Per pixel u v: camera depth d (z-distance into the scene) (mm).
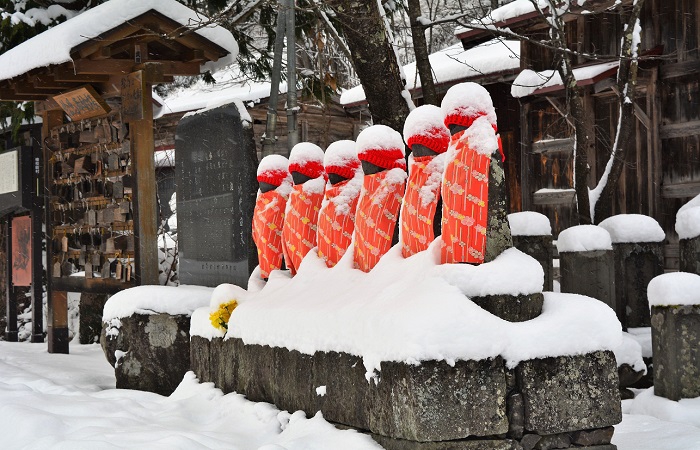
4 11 15602
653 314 7387
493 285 4996
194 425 6578
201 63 10711
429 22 9844
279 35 10258
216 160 9258
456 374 4715
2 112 16875
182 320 8672
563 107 12648
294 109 10172
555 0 10555
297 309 6188
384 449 4957
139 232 10312
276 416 6141
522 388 4844
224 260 9148
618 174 10391
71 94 11305
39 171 14734
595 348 5016
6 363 10875
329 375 5594
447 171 5324
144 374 8742
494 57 14203
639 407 7406
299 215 7297
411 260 5512
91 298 14508
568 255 8820
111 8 9984
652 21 11797
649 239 9320
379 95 9383
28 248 15250
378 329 5020
